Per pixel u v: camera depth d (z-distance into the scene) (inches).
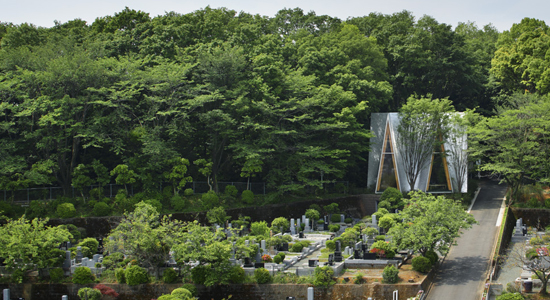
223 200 2349.9
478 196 2763.3
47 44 2357.3
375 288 1515.7
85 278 1612.9
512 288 1489.9
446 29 3289.9
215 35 2723.9
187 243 1581.0
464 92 3442.4
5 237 1615.4
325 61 2817.4
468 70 3302.2
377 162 2815.0
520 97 2672.2
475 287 1587.1
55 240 1679.4
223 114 2260.1
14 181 2079.2
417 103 2615.7
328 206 2522.1
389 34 3361.2
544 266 1513.3
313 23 3678.6
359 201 2755.9
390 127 2736.2
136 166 2235.5
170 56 2544.3
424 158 2618.1
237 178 2709.2
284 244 1903.3
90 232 2030.0
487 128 2509.8
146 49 2519.7
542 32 3014.3
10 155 2094.0
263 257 1705.2
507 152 2402.8
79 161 2409.0
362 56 3026.6
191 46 2519.7
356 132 2610.7
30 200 2154.3
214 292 1587.1
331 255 1660.9
